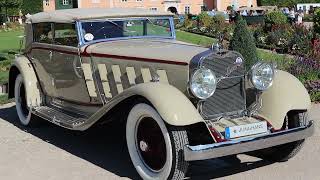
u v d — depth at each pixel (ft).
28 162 20.56
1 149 22.35
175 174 16.67
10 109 30.86
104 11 23.00
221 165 19.93
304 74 35.70
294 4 220.64
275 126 18.49
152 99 16.60
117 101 18.10
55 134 24.81
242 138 17.16
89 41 21.71
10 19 179.32
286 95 18.92
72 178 18.65
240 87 18.49
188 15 151.23
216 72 17.66
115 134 24.58
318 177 18.34
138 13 22.93
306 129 18.33
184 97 16.72
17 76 26.63
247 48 35.60
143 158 18.04
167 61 18.03
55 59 23.36
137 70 19.17
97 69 20.85
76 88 22.38
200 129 17.37
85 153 21.66
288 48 62.85
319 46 43.16
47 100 25.45
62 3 212.64
